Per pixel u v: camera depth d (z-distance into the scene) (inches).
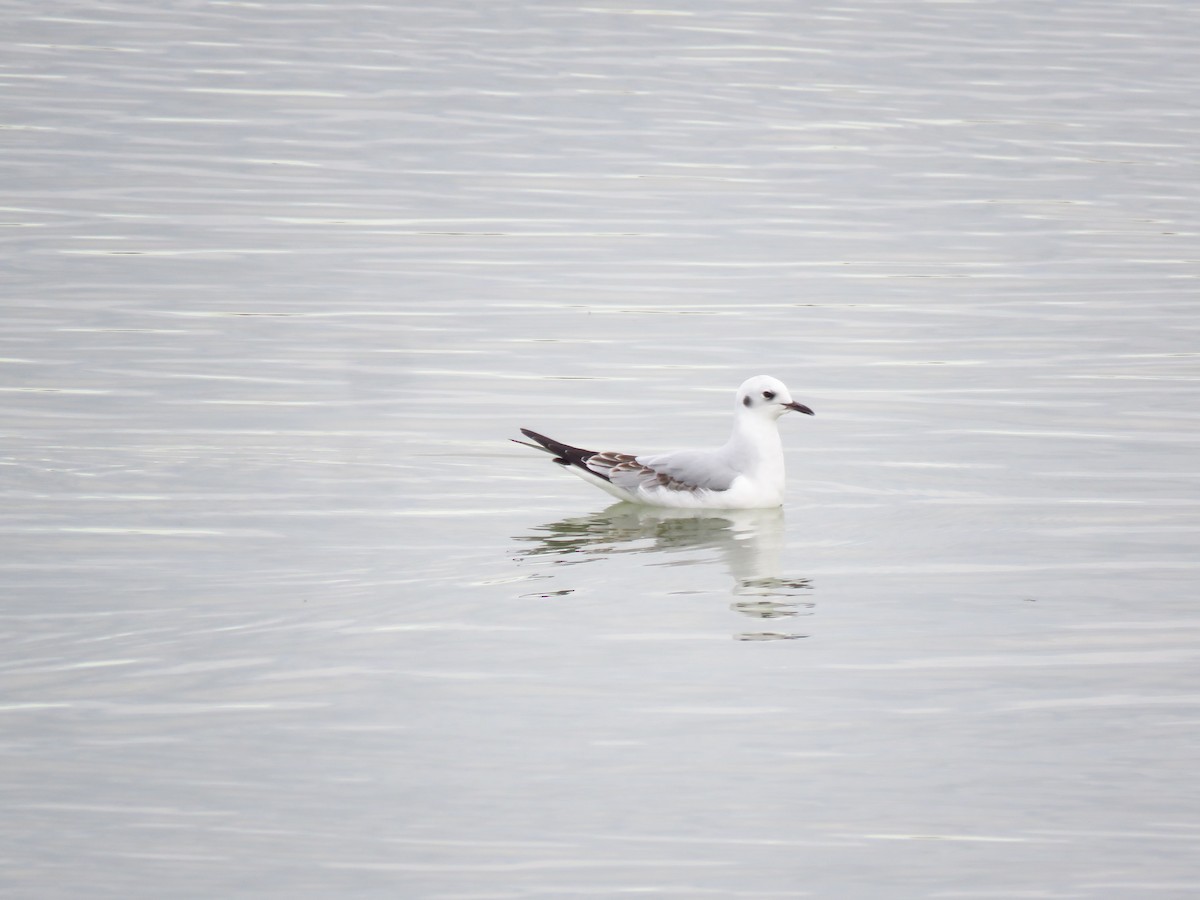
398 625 571.2
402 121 1405.0
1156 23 1800.0
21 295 979.9
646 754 489.1
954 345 930.1
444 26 1738.4
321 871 431.2
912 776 478.6
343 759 484.1
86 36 1635.1
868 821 456.4
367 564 624.4
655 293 1025.5
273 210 1174.3
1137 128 1417.3
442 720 506.3
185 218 1147.3
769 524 674.8
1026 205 1219.9
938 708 518.0
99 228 1115.9
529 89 1509.6
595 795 467.8
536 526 671.1
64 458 737.0
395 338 932.0
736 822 455.2
